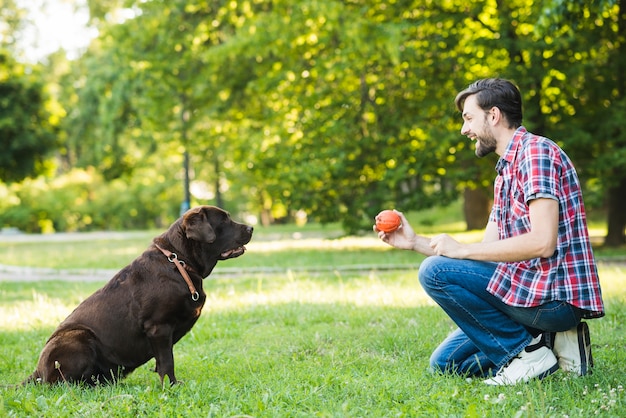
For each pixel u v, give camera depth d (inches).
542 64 575.8
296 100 673.6
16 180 1114.7
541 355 154.6
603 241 667.4
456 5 633.6
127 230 1913.1
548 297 145.1
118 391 156.9
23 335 257.0
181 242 168.9
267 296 332.5
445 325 238.4
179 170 1780.3
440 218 1222.3
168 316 164.2
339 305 296.7
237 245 176.7
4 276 551.8
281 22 644.1
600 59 603.8
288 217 1879.9
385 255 604.1
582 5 396.5
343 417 131.8
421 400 142.6
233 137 809.5
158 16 759.1
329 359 194.1
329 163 633.6
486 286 153.2
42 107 1109.1
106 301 168.1
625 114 557.0
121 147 1560.0
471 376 166.6
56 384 159.6
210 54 663.1
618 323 237.0
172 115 832.3
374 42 583.8
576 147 585.0
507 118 153.3
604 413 129.8
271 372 178.7
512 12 585.3
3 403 144.6
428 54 622.5
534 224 140.9
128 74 838.5
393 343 210.4
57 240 1205.7
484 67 636.1
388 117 637.9
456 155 625.0
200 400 149.7
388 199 642.8
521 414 125.0
